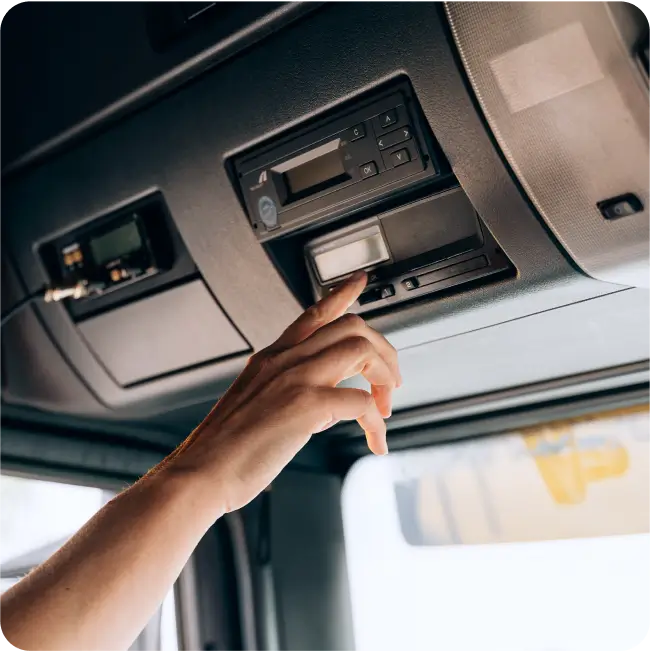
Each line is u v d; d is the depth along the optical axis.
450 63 0.78
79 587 0.52
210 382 1.20
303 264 1.03
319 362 0.65
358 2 0.81
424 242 0.93
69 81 1.04
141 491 0.58
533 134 0.78
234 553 1.45
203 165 0.98
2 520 1.32
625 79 0.70
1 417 1.26
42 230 1.17
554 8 0.70
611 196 0.78
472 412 1.42
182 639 1.44
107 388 1.26
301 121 0.90
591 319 1.03
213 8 0.90
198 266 1.06
